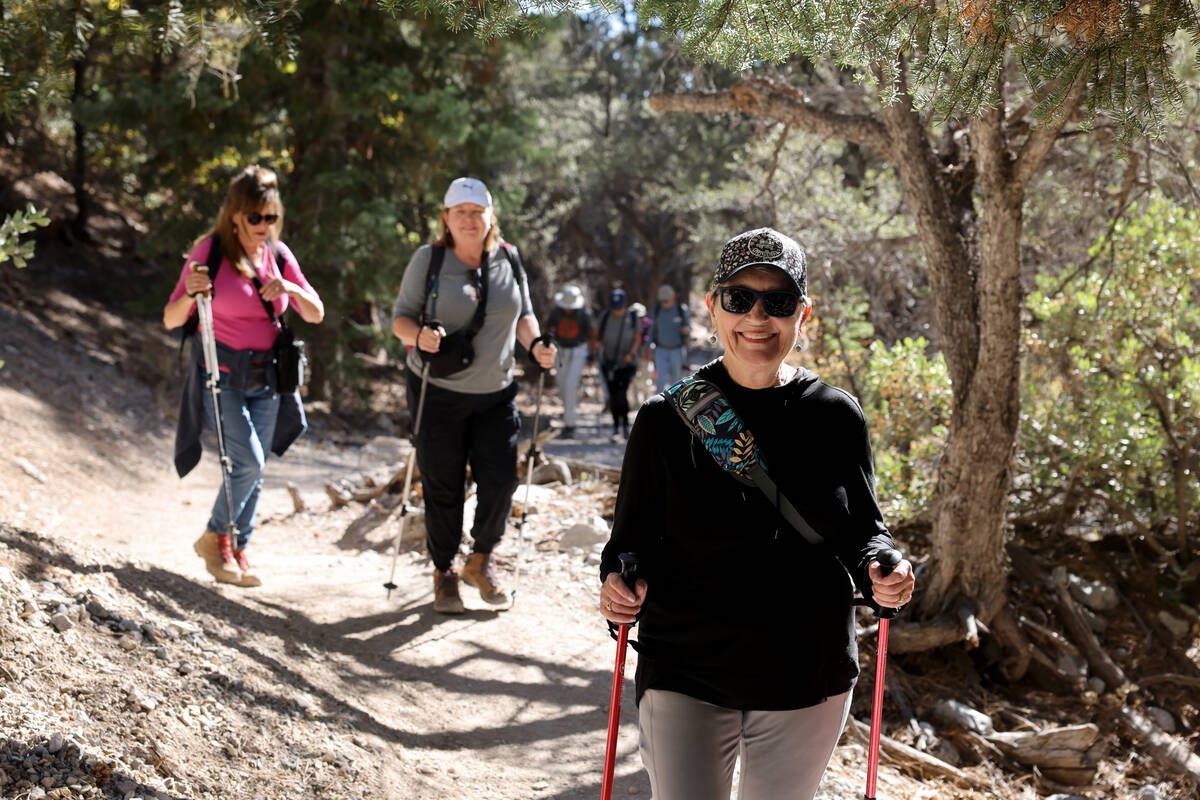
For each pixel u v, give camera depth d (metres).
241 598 5.00
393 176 15.33
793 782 2.25
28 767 2.69
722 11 2.73
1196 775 5.07
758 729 2.26
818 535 2.25
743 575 2.22
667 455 2.26
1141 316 6.73
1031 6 2.54
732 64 2.92
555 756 3.97
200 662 3.71
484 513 5.35
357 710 3.90
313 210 13.94
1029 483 6.70
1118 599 6.35
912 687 5.36
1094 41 2.54
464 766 3.74
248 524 5.37
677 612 2.25
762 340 2.23
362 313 18.06
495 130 15.30
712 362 2.35
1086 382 6.60
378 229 13.47
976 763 4.97
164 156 14.37
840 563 2.30
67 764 2.75
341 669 4.36
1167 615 6.25
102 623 3.73
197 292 4.80
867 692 5.28
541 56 16.94
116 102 13.25
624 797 3.65
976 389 5.32
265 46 3.98
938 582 5.60
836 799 4.03
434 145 14.55
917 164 5.30
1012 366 5.24
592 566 6.27
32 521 6.46
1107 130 5.10
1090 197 6.84
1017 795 4.71
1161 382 6.62
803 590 2.23
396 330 5.08
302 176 14.70
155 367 13.88
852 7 2.70
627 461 2.31
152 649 3.65
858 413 2.32
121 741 2.98
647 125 24.66
